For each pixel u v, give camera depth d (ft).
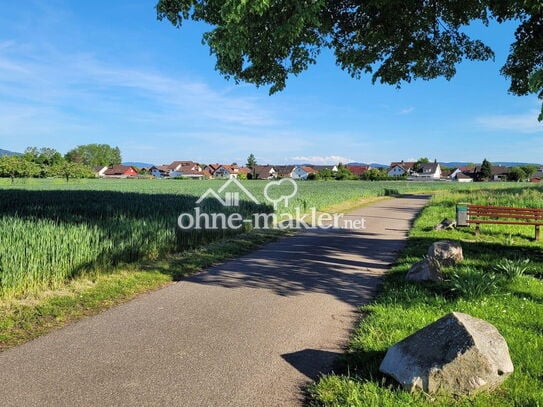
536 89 17.12
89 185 176.45
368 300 21.25
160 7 24.82
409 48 30.53
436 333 12.10
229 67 28.40
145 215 43.09
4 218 28.60
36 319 18.02
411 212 78.18
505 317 17.42
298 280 25.48
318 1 18.97
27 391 12.08
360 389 11.87
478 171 383.45
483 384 11.00
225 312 19.27
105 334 16.49
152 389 12.30
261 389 12.34
